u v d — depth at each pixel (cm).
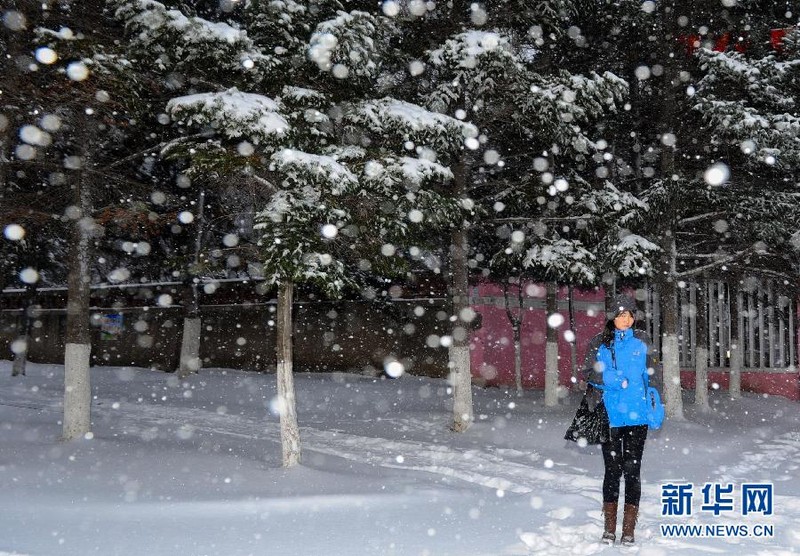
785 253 1675
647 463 1120
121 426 1475
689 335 2430
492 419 1563
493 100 1402
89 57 1059
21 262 2519
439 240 1656
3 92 1122
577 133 1412
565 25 1542
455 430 1441
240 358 2739
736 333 2184
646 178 1858
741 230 1702
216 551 591
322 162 924
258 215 949
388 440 1322
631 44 1742
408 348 2414
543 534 644
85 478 925
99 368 2759
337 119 1091
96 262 2780
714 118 1526
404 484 903
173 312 2892
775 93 1595
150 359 2939
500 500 810
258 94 1024
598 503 776
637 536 643
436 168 1041
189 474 954
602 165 1745
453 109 1453
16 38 1152
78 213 1265
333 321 2569
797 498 808
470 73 1307
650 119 1814
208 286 2705
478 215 1486
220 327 2800
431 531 659
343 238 1085
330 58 1006
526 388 2406
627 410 621
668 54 1647
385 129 1110
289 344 1030
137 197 1392
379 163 1017
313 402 1952
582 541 621
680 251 1908
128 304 3009
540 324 2461
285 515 731
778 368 2269
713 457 1186
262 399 2058
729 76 1573
